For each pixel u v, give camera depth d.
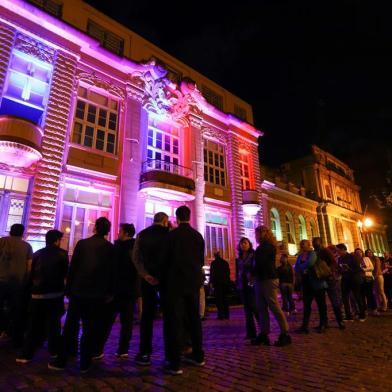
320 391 3.21
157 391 3.24
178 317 3.95
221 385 3.40
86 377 3.67
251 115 22.36
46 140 10.94
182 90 16.97
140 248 4.38
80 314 3.97
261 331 5.48
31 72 11.42
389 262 11.15
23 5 11.27
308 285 6.67
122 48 15.09
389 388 3.28
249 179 20.22
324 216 29.33
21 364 4.16
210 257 16.31
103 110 13.41
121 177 13.01
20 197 10.24
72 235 11.33
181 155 16.59
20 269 5.25
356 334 6.25
